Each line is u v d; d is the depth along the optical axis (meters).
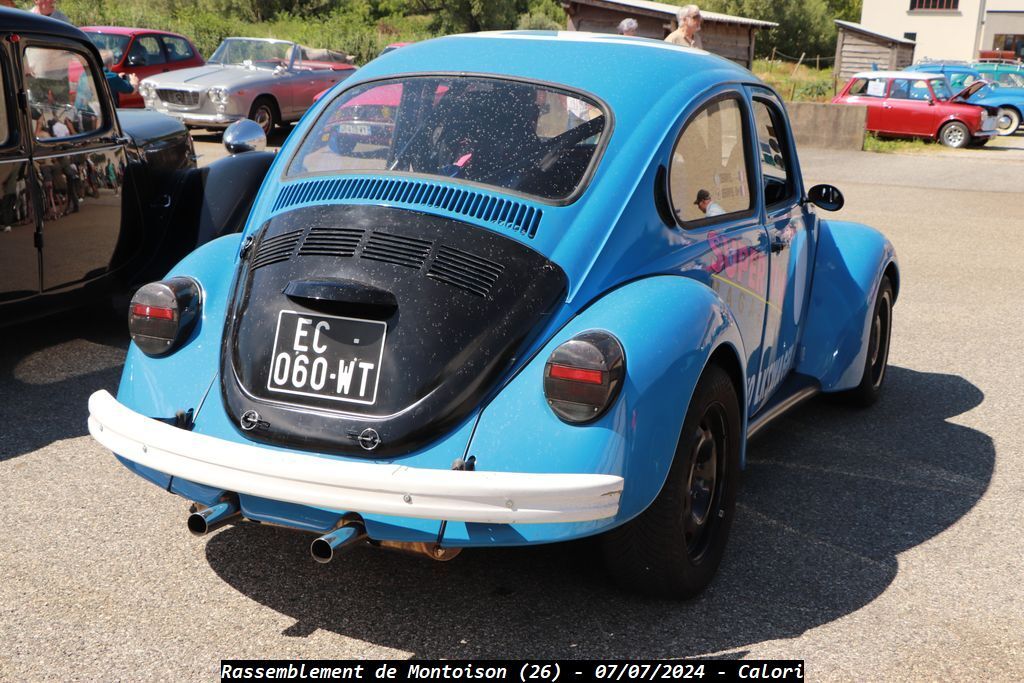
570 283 2.98
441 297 2.88
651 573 3.05
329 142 3.51
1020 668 2.93
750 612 3.19
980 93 27.31
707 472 3.25
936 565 3.59
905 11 52.94
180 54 17.86
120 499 3.88
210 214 5.91
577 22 21.97
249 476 2.66
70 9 33.47
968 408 5.45
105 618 3.03
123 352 5.79
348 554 3.46
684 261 3.33
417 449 2.76
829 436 4.95
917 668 2.90
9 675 2.72
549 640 2.98
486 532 2.66
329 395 2.85
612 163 3.21
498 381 2.82
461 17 58.03
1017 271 9.20
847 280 4.75
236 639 2.94
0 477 4.05
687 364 2.87
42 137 5.21
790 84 35.03
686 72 3.63
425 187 3.20
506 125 3.33
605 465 2.67
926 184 15.84
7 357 5.64
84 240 5.52
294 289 2.93
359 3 58.84
